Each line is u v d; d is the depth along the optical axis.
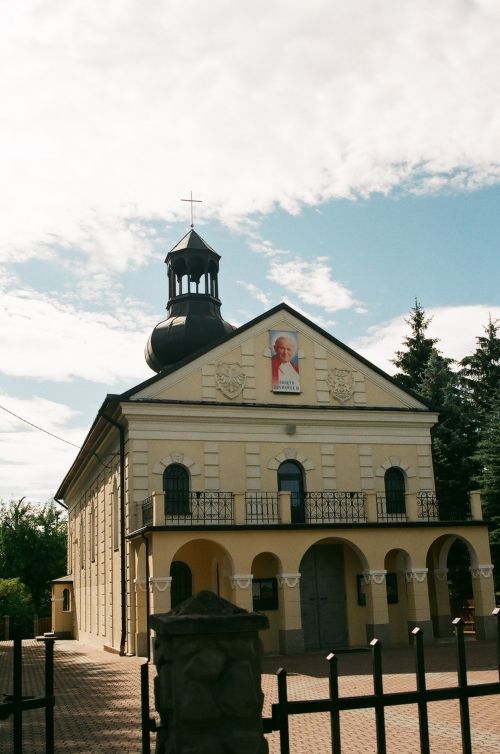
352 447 30.91
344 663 22.17
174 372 29.17
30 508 70.00
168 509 27.94
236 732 5.61
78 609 45.25
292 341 31.08
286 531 26.11
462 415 43.12
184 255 36.50
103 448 34.03
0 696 17.78
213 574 27.95
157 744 5.97
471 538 28.31
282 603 25.70
